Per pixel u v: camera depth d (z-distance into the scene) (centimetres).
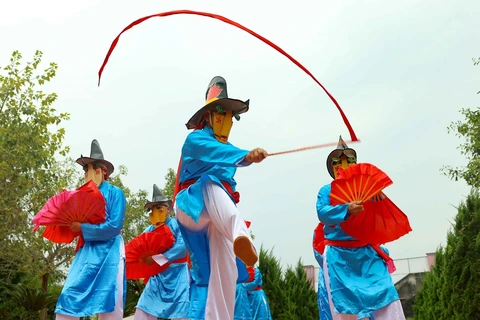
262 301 902
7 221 1220
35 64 1320
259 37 349
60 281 1664
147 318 884
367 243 590
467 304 816
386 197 576
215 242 361
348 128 344
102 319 595
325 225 602
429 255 1686
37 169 1268
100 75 345
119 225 612
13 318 1405
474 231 856
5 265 1381
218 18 348
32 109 1287
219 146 355
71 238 652
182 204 361
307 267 1569
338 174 581
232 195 375
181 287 883
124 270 618
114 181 1911
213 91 401
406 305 1648
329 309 669
